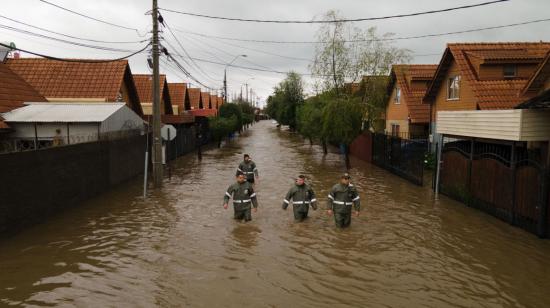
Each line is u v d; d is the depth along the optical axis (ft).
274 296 22.90
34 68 74.28
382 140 73.87
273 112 249.75
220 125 118.52
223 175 66.18
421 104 80.43
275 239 32.91
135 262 27.76
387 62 76.38
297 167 75.56
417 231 35.17
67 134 49.88
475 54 62.34
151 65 55.16
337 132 72.43
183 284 24.36
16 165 32.48
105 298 22.47
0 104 49.55
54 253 29.22
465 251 30.27
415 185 57.21
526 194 34.42
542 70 43.91
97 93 69.67
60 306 21.52
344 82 77.92
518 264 27.68
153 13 52.90
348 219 36.24
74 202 42.68
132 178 61.26
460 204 45.21
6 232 31.53
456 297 22.89
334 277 25.61
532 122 36.65
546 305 21.95
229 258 28.71
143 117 87.71
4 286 23.80
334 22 76.48
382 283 24.75
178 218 39.09
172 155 86.63
